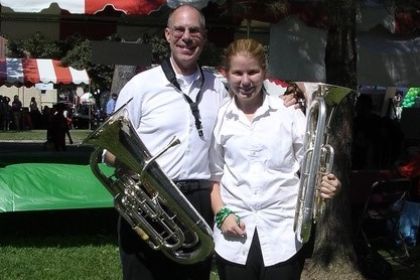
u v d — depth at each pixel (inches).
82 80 871.7
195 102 132.9
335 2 213.2
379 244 294.2
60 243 281.3
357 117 400.5
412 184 289.3
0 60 845.2
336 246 230.5
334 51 228.8
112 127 115.3
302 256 126.6
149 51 385.1
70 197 275.1
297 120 125.8
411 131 499.8
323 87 116.8
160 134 132.6
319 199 118.4
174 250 125.3
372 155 396.2
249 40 124.7
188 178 132.0
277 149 124.3
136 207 124.3
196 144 131.8
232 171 126.3
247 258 123.6
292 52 286.7
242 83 123.3
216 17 370.9
